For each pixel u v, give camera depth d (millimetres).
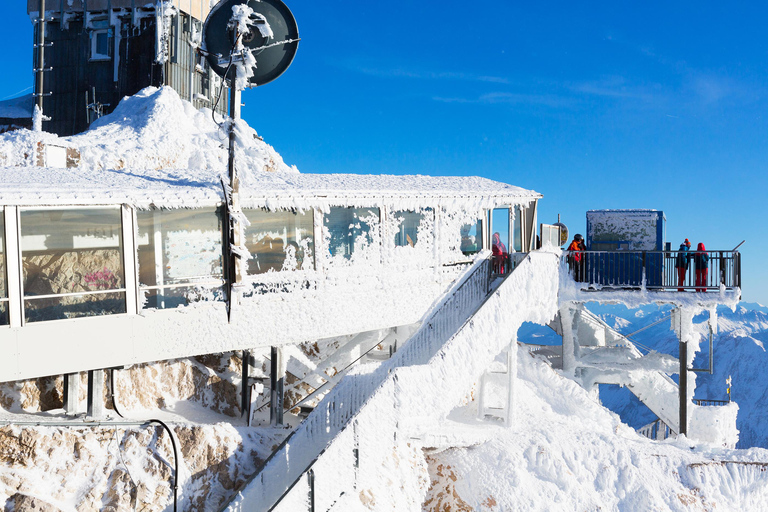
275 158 26344
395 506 12453
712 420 20562
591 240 20594
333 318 13875
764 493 14578
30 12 33375
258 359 15047
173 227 11656
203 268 12023
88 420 11562
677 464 14961
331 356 16641
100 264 10781
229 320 12234
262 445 12789
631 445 15539
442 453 15031
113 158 21578
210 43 12922
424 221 15945
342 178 16938
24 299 9969
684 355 19078
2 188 9875
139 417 12547
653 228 20078
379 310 14812
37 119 25719
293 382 15695
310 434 12141
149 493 10844
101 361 10711
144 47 32375
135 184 11891
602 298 18672
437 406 12836
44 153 19781
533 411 17547
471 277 17016
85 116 33125
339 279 14008
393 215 15203
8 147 19734
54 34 33562
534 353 22516
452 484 14422
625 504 14156
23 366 9930
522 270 15500
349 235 14344
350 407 12930
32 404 11852
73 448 10727
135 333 11070
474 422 16062
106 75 32844
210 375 14336
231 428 12500
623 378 22469
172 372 13750
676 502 14133
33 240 10125
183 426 11844
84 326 10523
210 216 12117
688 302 18219
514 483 14039
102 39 33188
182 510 11125
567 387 20031
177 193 11562
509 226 18344
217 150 24641
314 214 13586
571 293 18750
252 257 12750
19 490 9914
